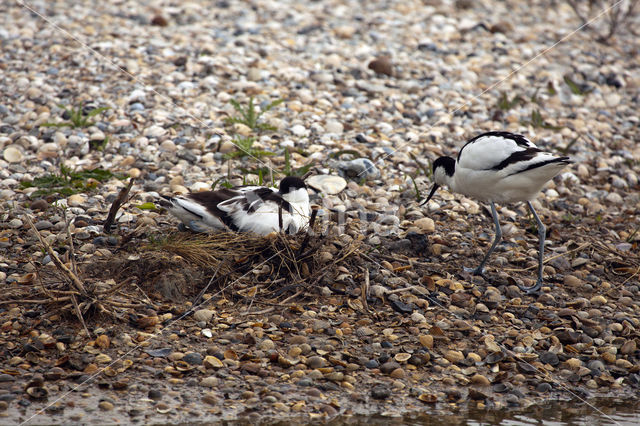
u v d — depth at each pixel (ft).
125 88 49.24
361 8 71.97
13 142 42.04
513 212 39.01
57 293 27.25
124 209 35.29
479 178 31.58
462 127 48.49
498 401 24.72
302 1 73.00
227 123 45.62
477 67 58.34
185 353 25.77
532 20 72.18
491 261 33.65
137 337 26.35
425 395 24.52
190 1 70.18
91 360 25.07
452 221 37.27
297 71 54.39
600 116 52.29
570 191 42.32
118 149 42.11
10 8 62.85
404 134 46.57
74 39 56.54
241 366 25.39
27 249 31.24
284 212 31.17
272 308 28.53
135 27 61.26
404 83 53.93
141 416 22.54
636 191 43.29
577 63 60.54
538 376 26.40
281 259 30.17
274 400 23.61
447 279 31.37
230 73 53.21
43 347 25.50
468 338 28.07
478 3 75.41
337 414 23.24
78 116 43.78
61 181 37.65
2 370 24.25
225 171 40.45
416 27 66.69
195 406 23.20
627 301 31.27
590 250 35.42
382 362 26.32
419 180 41.42
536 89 55.31
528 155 30.04
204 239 30.71
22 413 22.39
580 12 74.54
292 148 43.14
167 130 44.27
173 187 37.96
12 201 35.55
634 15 73.36
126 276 29.09
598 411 24.47
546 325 29.30
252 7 69.82
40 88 48.52
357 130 46.37
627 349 28.09
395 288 30.42
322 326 27.63
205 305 28.30
